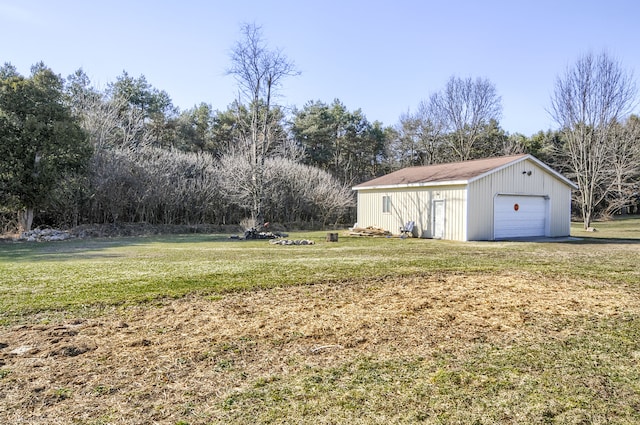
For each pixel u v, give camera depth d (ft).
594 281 22.61
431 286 21.09
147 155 76.54
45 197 59.16
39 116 58.03
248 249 41.22
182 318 15.07
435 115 124.57
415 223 59.62
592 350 11.89
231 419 7.97
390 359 11.19
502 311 16.16
